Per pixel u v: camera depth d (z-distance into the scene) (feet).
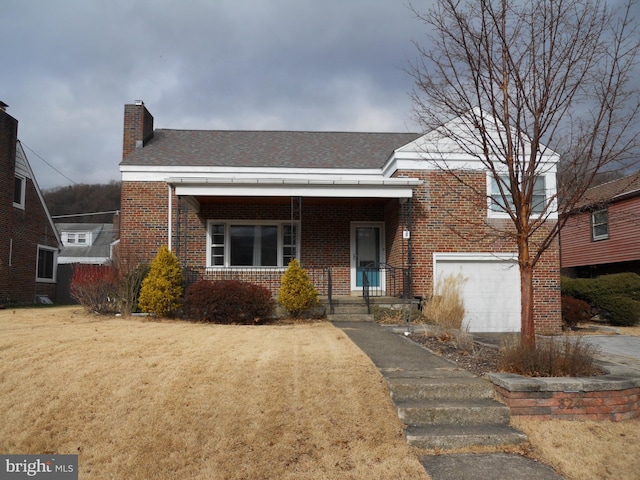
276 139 63.10
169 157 54.95
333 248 53.57
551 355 22.62
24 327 33.71
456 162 47.83
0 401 19.60
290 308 42.75
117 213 114.42
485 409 19.60
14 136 67.87
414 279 47.57
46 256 81.97
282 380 21.74
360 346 29.48
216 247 52.80
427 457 17.20
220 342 28.91
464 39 24.38
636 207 70.95
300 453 16.97
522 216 24.45
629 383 20.74
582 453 17.42
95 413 18.84
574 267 88.79
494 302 48.42
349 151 59.67
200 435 17.69
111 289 43.19
